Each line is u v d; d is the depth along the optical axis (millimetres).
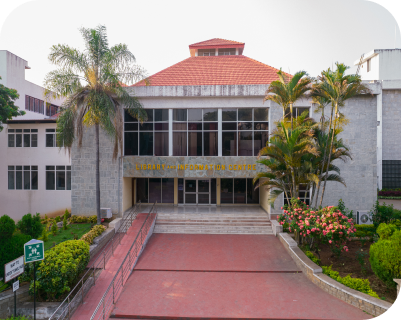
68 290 9328
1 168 22703
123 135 18875
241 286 10578
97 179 16719
